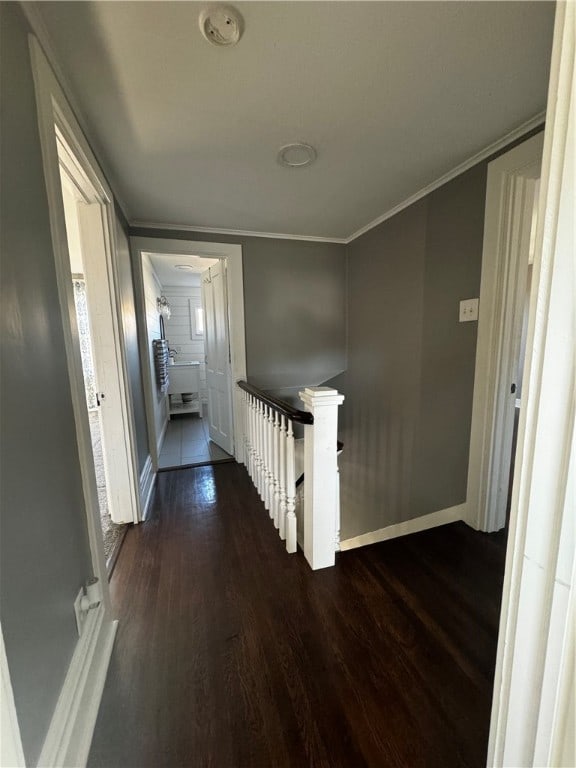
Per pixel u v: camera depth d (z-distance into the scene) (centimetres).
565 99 56
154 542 195
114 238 199
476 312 197
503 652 72
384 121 156
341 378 354
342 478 369
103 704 107
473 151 182
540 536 63
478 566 172
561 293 58
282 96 138
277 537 199
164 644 128
